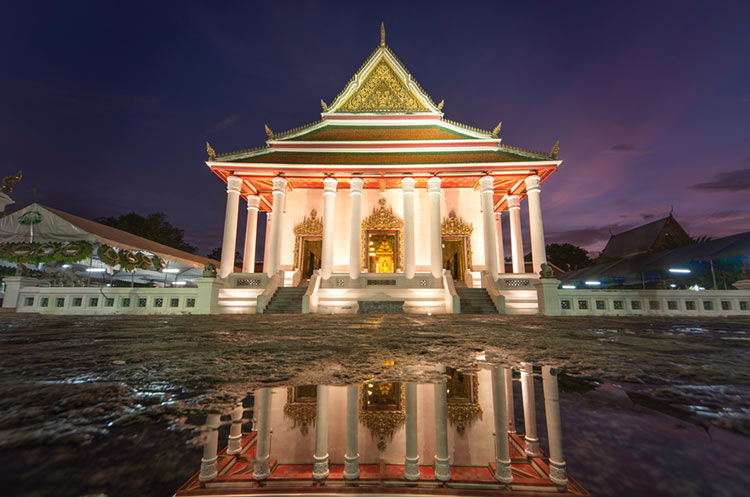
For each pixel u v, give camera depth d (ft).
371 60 67.72
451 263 64.80
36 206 43.88
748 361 7.50
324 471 2.83
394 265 62.49
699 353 8.82
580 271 93.81
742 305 35.06
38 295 36.47
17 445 2.74
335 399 4.75
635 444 2.91
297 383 5.51
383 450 3.24
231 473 2.58
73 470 2.28
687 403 4.22
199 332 15.11
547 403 4.35
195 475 2.42
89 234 43.21
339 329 16.99
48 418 3.54
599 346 10.35
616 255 115.55
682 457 2.59
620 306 35.01
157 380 5.56
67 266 58.23
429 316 33.09
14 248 41.27
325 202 52.47
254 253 62.03
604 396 4.62
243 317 29.63
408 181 52.29
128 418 3.65
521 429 3.51
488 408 4.32
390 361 7.54
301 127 63.93
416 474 2.81
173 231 144.46
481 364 7.21
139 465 2.47
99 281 67.77
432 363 7.30
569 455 2.72
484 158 54.65
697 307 35.14
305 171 53.16
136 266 49.11
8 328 17.25
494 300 43.70
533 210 51.96
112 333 14.53
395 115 64.08
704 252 58.70
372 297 45.68
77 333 14.52
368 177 54.70
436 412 4.24
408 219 51.11
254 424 3.75
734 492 1.95
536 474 2.51
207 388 5.08
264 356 8.24
